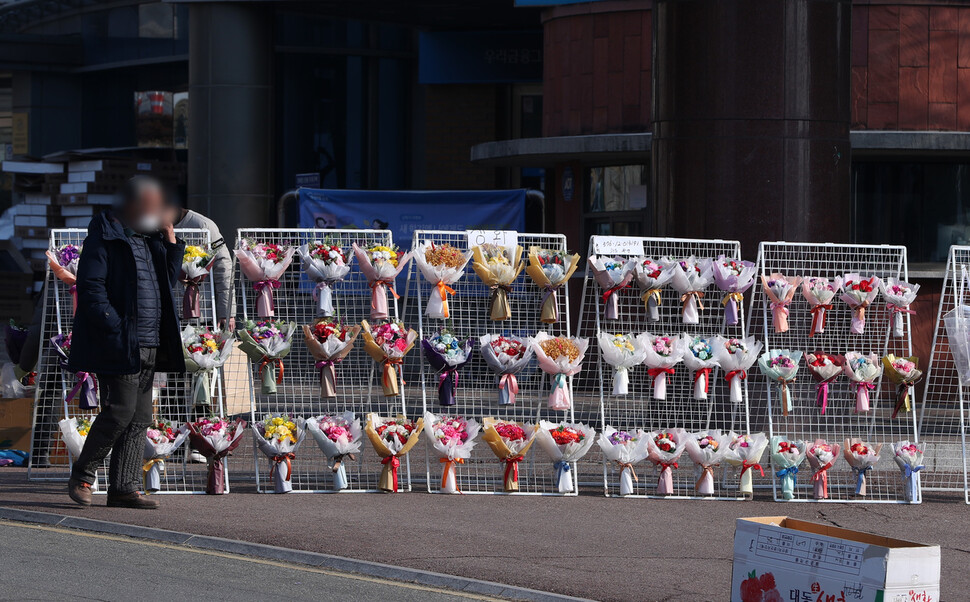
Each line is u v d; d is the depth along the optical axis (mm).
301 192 20562
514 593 8289
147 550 9219
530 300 13422
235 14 23078
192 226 12672
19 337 13086
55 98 33375
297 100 28391
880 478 12969
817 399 12266
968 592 8570
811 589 6543
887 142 18797
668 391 14188
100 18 32812
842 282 12445
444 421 11883
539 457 13734
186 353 11289
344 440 11609
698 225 14922
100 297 10086
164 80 31953
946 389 18047
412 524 10305
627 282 12133
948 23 19219
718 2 14781
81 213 27688
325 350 11680
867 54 19203
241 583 8336
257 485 11648
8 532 9688
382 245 12172
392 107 29156
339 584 8438
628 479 11898
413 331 12047
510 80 26250
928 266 19859
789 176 14781
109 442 10469
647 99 19922
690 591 8367
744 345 12000
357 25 28578
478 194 20375
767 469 13406
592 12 20344
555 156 20984
